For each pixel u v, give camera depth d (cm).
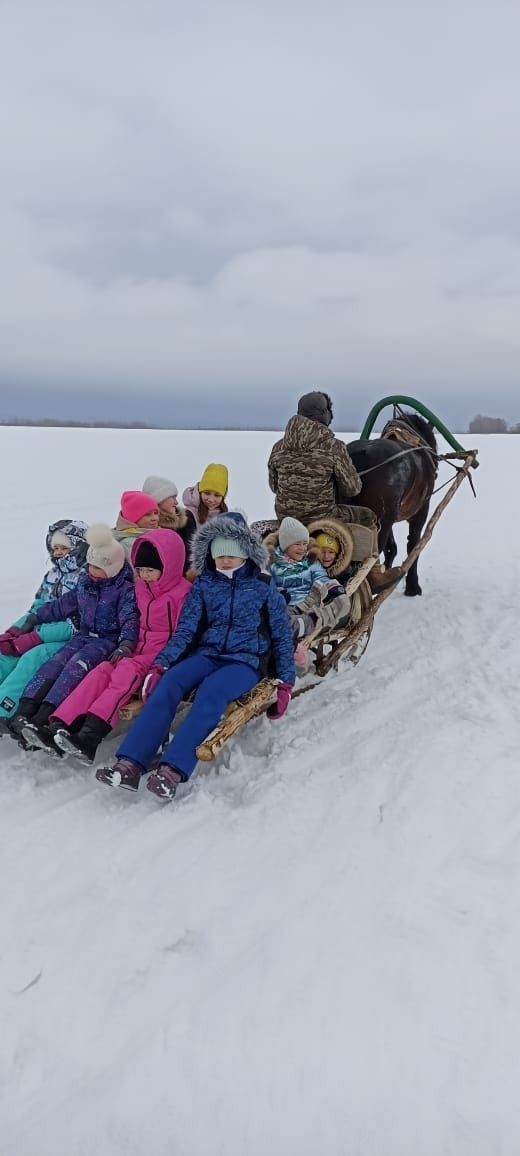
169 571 415
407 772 402
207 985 263
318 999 258
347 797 378
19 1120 218
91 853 328
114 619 425
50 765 397
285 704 414
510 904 304
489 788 388
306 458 547
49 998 256
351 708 489
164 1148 211
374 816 362
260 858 330
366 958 275
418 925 292
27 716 389
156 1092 226
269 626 413
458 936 286
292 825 354
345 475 556
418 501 735
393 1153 210
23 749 409
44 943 278
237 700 391
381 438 684
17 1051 238
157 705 372
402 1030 246
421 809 369
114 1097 224
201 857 329
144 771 367
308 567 493
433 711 483
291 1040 242
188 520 533
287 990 262
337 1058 236
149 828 348
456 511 1452
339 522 524
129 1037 243
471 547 1077
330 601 474
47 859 323
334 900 305
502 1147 211
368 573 541
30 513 1254
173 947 280
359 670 560
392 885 314
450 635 646
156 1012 252
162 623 418
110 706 379
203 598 406
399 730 454
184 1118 219
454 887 313
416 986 263
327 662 484
